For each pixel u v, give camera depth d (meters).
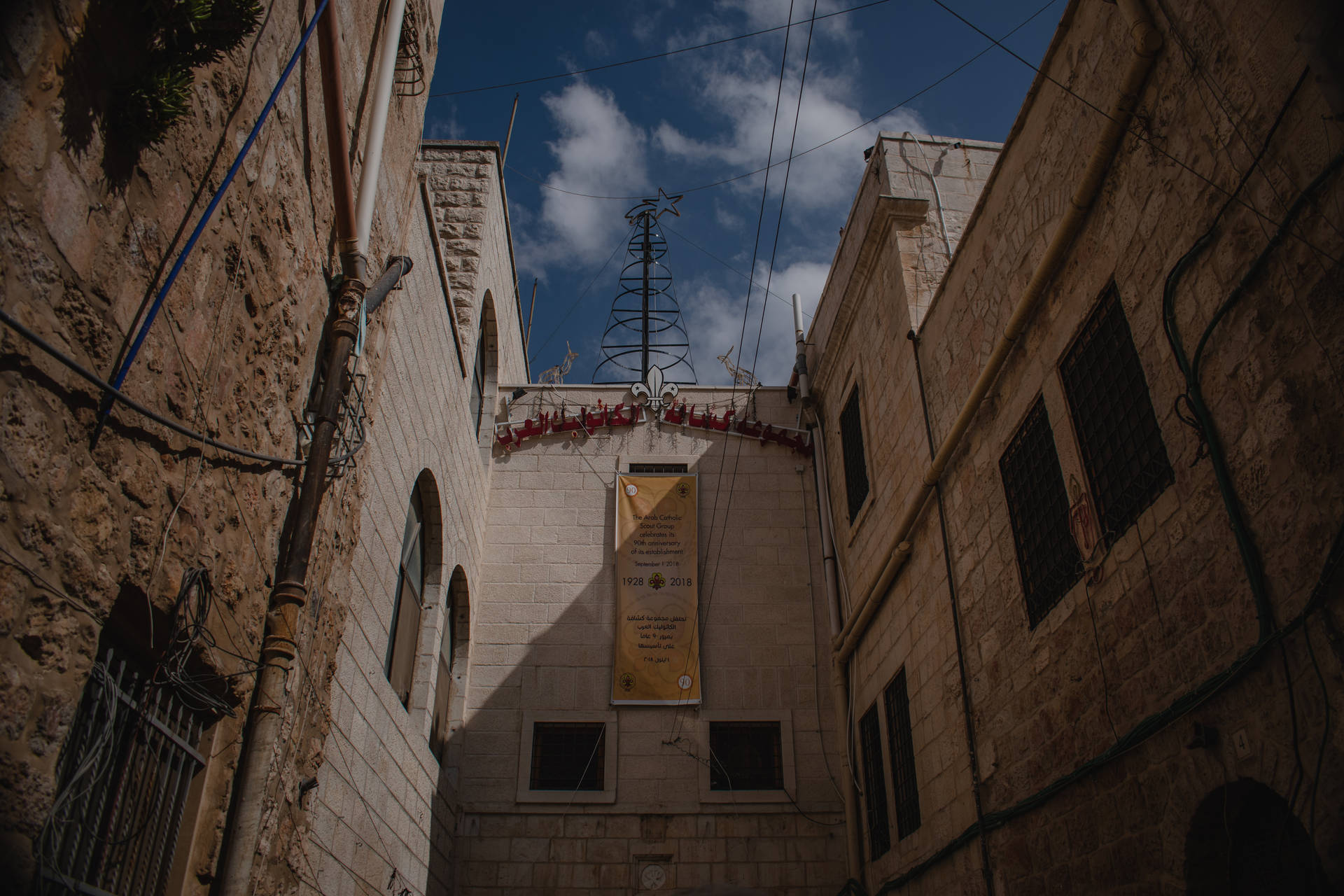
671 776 13.98
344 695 8.07
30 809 3.53
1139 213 6.92
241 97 5.27
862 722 13.34
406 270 8.67
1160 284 6.55
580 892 13.16
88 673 3.96
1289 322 5.26
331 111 6.43
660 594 15.24
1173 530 6.26
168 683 4.73
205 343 5.01
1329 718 4.76
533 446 16.56
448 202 15.17
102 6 3.92
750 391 17.28
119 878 4.37
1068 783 7.34
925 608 10.82
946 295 10.88
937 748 10.16
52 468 3.71
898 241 12.52
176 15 4.21
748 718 14.48
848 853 13.06
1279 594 5.21
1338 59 4.87
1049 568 8.12
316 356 6.74
